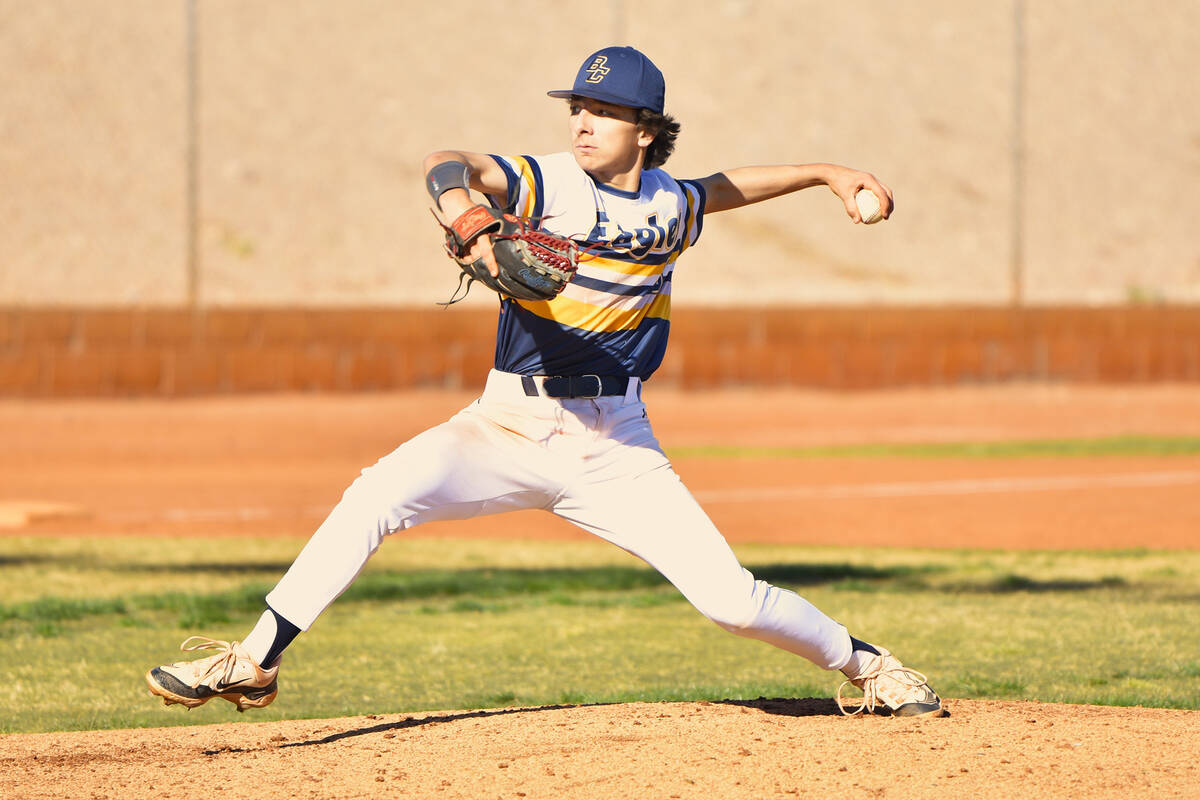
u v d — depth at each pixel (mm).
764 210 160250
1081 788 14719
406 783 15227
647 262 16219
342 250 144750
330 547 15859
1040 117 184500
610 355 16297
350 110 163500
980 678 23328
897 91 183000
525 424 16250
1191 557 39438
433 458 15914
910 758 15727
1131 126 186500
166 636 28578
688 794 14625
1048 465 66125
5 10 165375
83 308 91938
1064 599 32156
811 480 61188
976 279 154500
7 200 140500
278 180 152750
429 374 97625
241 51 168875
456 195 14672
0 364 90188
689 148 164125
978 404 97312
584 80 15953
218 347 94000
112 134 152875
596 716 18266
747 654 26625
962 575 36188
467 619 30641
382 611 31797
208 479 62781
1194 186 178000
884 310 103125
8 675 24734
